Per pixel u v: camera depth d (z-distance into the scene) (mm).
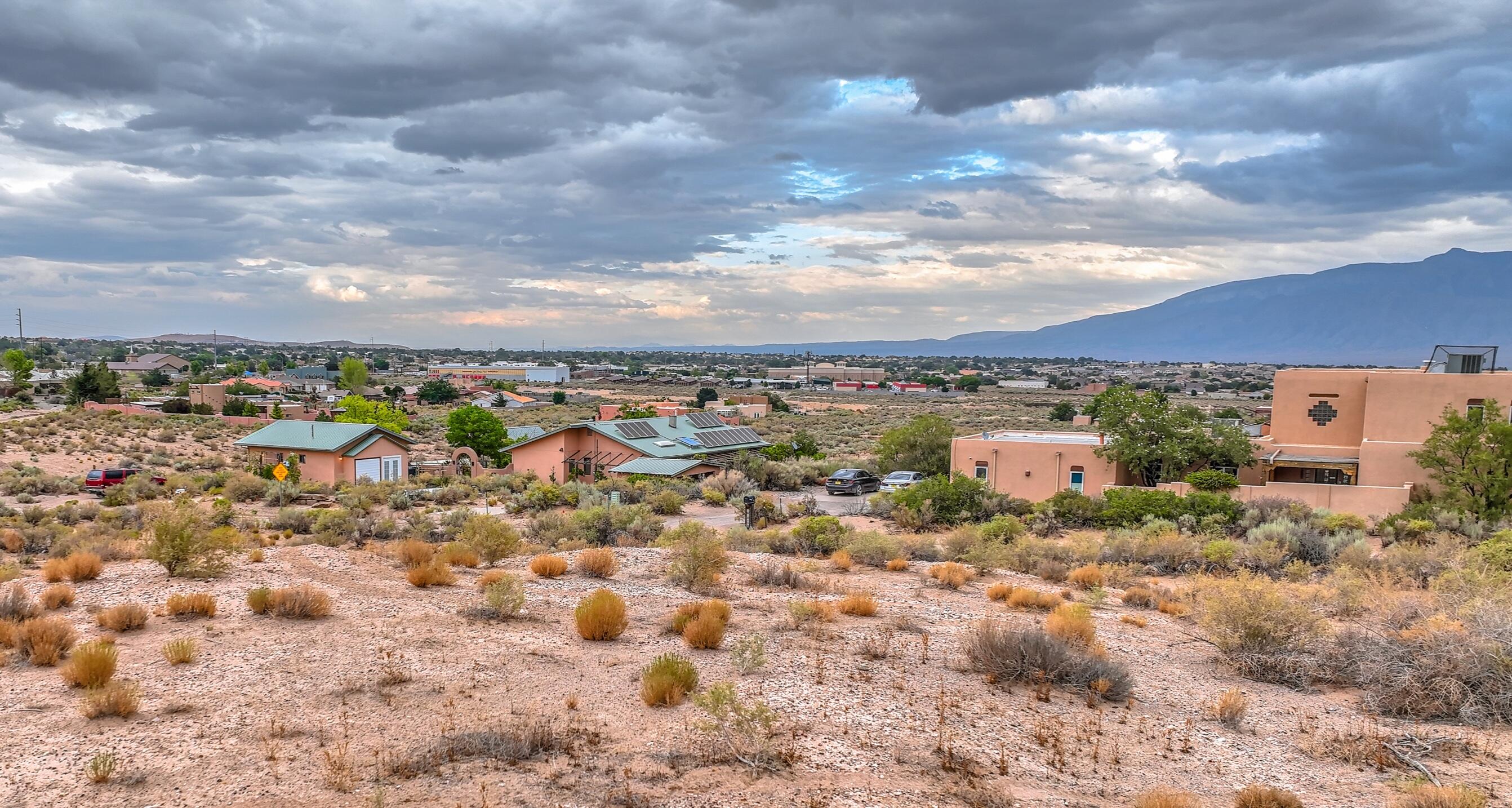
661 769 7531
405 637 11758
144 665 10039
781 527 31859
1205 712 10375
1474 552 20828
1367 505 32312
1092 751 8805
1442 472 30922
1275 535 25203
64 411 77250
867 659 11750
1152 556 23062
